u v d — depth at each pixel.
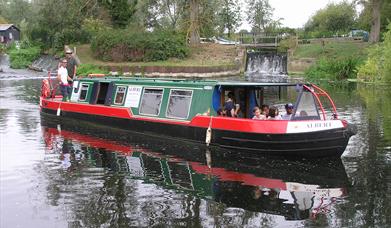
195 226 7.55
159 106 14.74
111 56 47.84
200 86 13.71
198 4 49.81
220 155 12.21
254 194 9.12
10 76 43.53
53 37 57.59
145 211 8.18
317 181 10.00
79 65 44.31
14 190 9.35
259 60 50.22
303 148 11.46
